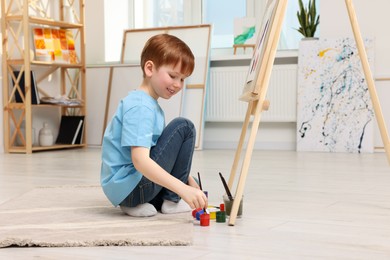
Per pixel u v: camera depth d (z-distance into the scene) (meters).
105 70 5.27
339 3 4.56
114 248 1.45
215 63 5.12
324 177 2.93
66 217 1.84
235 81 5.02
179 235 1.54
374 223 1.76
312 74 4.62
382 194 2.35
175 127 1.83
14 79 4.68
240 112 5.01
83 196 2.32
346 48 4.52
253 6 5.18
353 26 2.06
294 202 2.17
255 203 2.15
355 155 4.23
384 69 4.46
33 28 4.81
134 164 1.72
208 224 1.73
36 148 4.68
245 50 5.06
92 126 5.30
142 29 5.29
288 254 1.38
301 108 4.66
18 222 1.76
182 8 5.43
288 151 4.69
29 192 2.44
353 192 2.41
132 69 5.18
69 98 5.13
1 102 4.71
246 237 1.57
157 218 1.81
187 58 1.77
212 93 5.08
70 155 4.43
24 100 4.63
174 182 1.68
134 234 1.56
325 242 1.51
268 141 4.95
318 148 4.61
